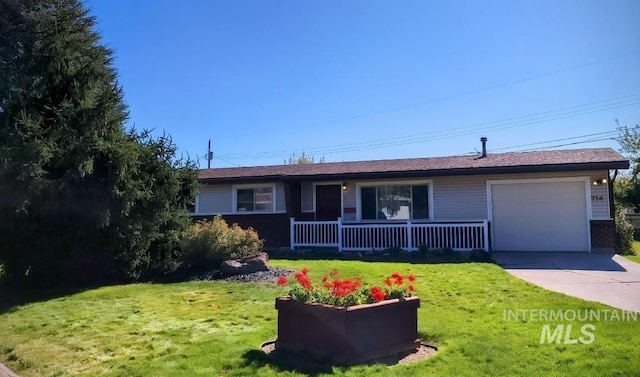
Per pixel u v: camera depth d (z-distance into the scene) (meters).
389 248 15.02
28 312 7.74
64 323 6.95
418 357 5.15
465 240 15.00
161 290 9.40
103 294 9.05
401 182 16.89
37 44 10.06
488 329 5.95
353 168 17.53
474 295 8.09
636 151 29.44
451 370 4.58
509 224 15.53
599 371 4.39
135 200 10.97
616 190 26.69
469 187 16.08
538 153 16.67
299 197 18.14
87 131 9.83
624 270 10.98
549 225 15.16
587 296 7.94
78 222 10.16
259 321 6.76
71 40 10.28
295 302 5.32
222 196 19.03
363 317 4.97
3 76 9.56
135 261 10.91
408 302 5.38
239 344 5.59
